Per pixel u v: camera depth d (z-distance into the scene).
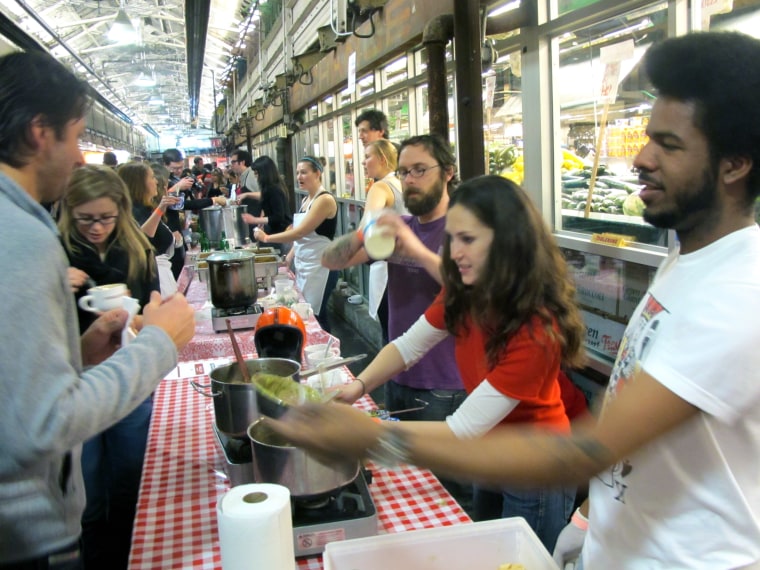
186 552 1.19
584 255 2.60
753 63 0.69
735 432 0.76
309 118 8.89
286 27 8.23
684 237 0.82
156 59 14.65
